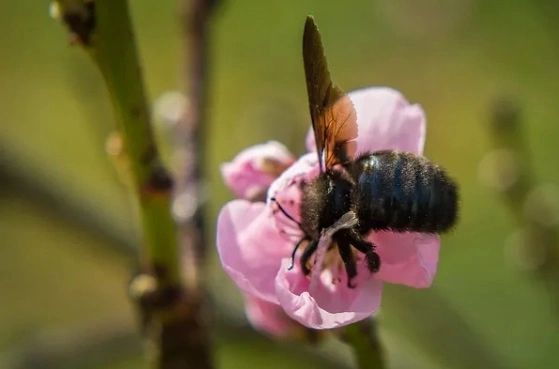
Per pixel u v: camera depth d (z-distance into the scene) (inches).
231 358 28.5
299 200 15.2
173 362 16.1
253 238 15.0
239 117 42.5
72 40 15.0
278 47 45.1
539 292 32.0
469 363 21.5
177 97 19.4
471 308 32.6
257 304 15.8
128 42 15.0
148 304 16.0
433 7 41.3
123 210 21.3
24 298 36.8
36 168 20.5
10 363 19.5
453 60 42.1
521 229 20.6
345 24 44.7
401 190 14.9
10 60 46.6
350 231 15.0
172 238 15.8
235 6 46.6
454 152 40.7
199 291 16.3
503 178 20.6
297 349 19.4
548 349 30.7
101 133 22.3
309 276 15.0
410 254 15.0
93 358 19.7
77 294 37.1
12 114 44.8
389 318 24.8
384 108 15.4
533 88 39.0
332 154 15.1
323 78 14.7
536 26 39.8
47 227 21.5
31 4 47.9
